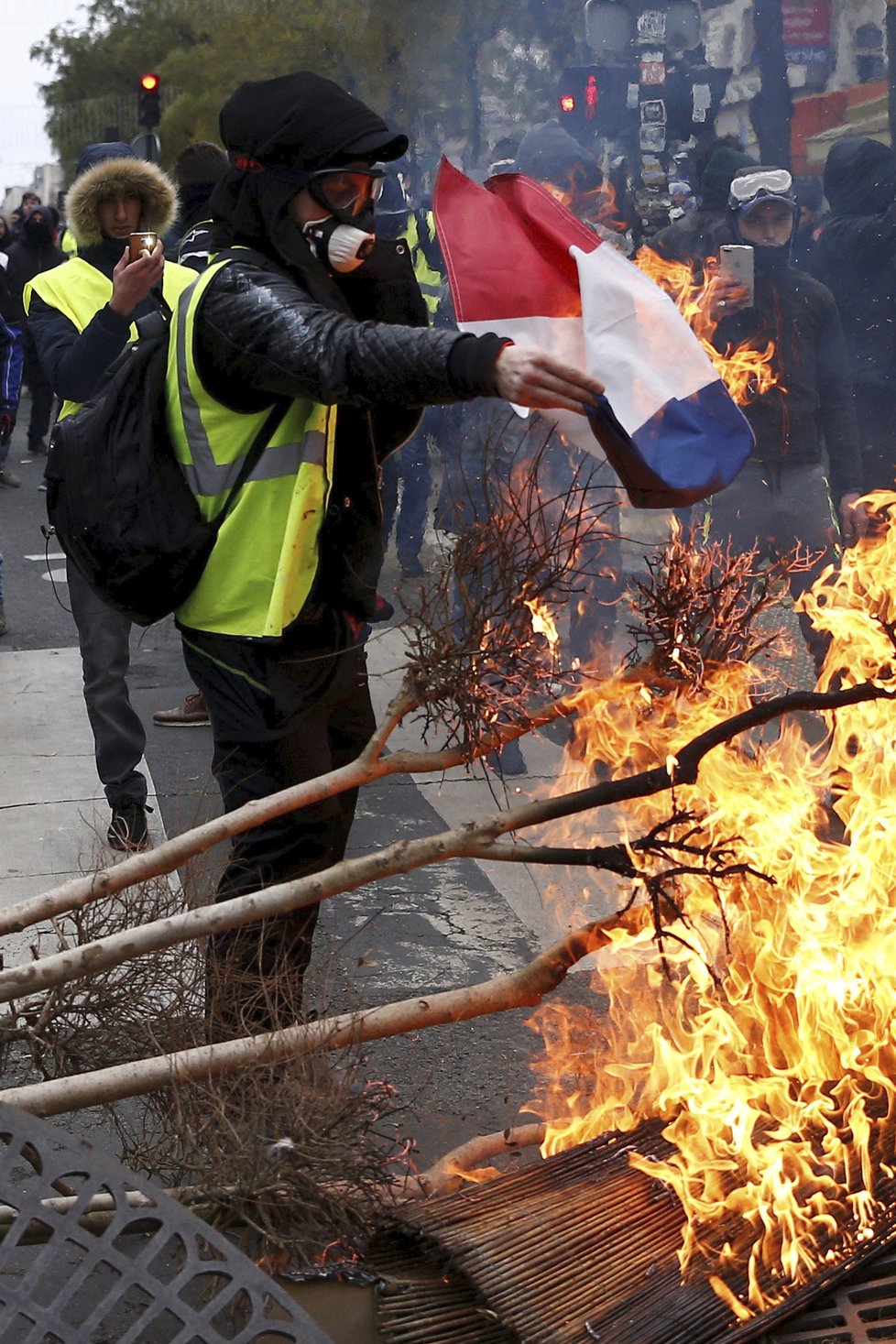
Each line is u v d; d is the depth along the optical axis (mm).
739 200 5703
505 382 2625
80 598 5137
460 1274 2490
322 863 3311
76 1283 2062
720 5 15312
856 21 12055
